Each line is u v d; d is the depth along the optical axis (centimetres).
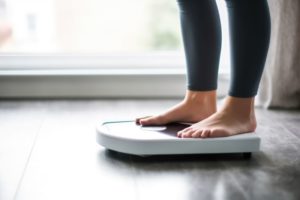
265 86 192
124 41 262
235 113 132
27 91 205
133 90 210
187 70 139
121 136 127
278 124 167
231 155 133
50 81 205
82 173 117
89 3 255
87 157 129
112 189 107
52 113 180
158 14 264
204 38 133
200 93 138
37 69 212
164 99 208
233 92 132
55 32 252
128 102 201
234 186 109
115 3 258
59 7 251
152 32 266
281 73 188
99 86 208
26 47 244
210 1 133
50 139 146
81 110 185
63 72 205
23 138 146
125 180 113
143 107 192
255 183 112
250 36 125
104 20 258
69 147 138
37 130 156
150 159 129
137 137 126
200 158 130
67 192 105
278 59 186
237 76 130
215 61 137
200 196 104
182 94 212
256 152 135
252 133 132
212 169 121
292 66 187
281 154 134
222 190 107
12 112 180
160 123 139
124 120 144
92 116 176
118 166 123
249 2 123
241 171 120
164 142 125
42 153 132
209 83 138
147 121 138
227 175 117
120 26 261
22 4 240
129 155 132
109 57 218
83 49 257
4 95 204
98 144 141
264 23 125
